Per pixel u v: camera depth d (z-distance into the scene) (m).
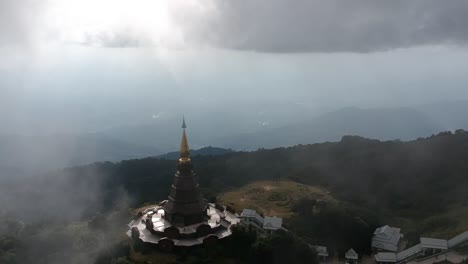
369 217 135.88
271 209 147.00
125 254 97.00
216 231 103.88
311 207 137.88
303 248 105.00
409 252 117.38
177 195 105.38
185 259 94.12
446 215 140.88
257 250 98.56
